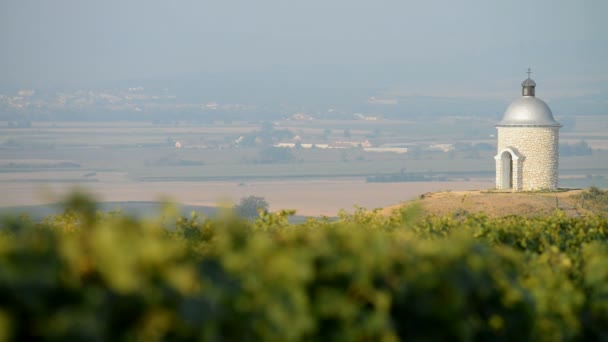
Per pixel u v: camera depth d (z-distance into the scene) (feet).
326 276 54.54
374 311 53.98
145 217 54.39
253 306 51.29
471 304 60.85
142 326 45.88
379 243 58.39
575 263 85.35
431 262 59.00
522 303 63.26
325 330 53.26
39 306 43.11
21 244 47.70
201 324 46.96
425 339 56.03
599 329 70.28
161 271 47.70
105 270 46.29
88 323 42.75
